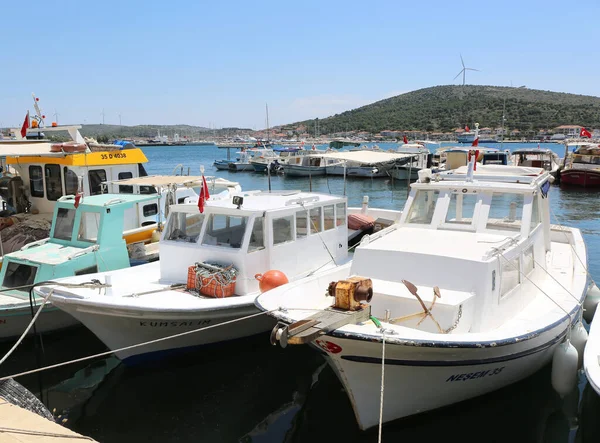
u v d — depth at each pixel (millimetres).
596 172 32531
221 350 8734
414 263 6785
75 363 8461
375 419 6227
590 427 6566
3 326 8492
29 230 11438
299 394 7551
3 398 5219
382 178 44625
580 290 7926
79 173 12258
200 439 6465
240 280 8117
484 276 6336
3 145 11891
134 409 7180
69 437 4230
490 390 6777
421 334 5527
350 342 5461
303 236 9234
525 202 7613
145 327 7715
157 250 11336
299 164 46750
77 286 7656
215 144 156125
